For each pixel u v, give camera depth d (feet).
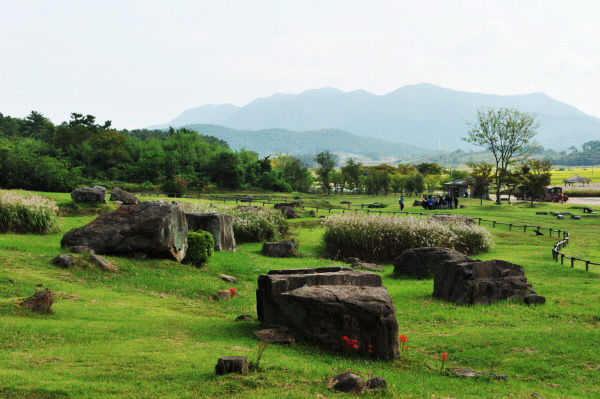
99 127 372.17
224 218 75.66
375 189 352.08
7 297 37.27
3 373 21.36
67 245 55.16
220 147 350.43
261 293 36.63
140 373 23.62
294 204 160.04
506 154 226.79
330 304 32.53
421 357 33.09
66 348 26.89
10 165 172.76
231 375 23.63
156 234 54.95
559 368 30.37
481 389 25.94
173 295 48.03
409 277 71.05
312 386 23.39
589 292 54.80
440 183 416.05
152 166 272.51
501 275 54.60
